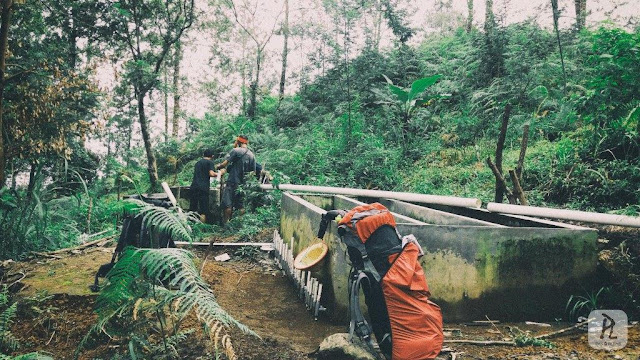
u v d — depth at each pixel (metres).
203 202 9.14
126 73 12.11
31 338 4.25
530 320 4.70
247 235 8.02
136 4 12.02
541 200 7.64
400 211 6.87
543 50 12.45
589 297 4.72
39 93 8.98
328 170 11.02
